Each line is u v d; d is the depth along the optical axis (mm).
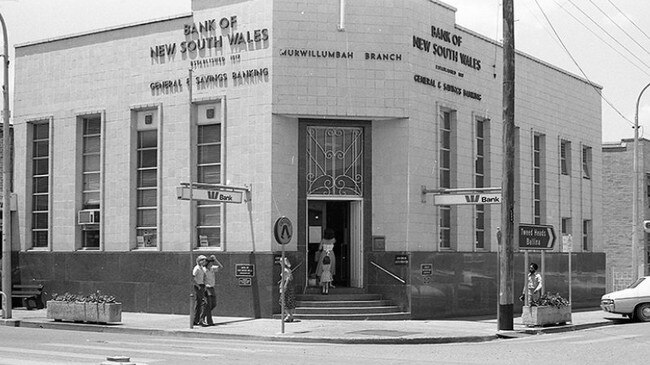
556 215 36812
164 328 23531
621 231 50906
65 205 31031
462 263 29656
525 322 24859
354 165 27859
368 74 27156
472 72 31047
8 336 21328
